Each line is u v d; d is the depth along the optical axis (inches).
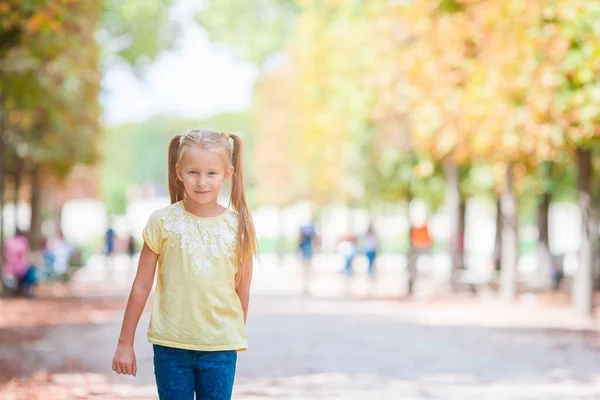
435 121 1405.0
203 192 297.7
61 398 587.2
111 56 2385.6
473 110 1224.8
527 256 3467.0
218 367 300.5
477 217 4052.7
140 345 916.0
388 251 4089.6
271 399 606.9
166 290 300.2
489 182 1941.4
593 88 1126.4
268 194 4192.9
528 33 1133.7
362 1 2015.3
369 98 1915.6
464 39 1381.6
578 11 1096.8
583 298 1282.0
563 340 1010.7
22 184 2180.1
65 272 1828.2
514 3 1141.1
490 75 1194.6
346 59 2022.6
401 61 1497.3
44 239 1831.9
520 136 1183.6
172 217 303.0
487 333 1082.1
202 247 300.0
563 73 1130.7
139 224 5029.5
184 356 299.3
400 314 1359.5
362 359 836.0
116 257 3838.6
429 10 1402.6
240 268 304.7
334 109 2194.9
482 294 1787.6
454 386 677.9
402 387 669.3
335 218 4133.9
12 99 1304.1
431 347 936.9
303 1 2591.0
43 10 890.7
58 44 1009.5
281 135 4045.3
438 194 2091.5
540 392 653.9
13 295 1562.5
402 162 1923.0
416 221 1788.9
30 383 647.1
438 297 1721.2
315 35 2556.6
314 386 668.1
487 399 619.2
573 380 716.7
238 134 309.7
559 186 1881.2
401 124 1777.8
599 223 1985.7
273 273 2770.7
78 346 892.6
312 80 2561.5
